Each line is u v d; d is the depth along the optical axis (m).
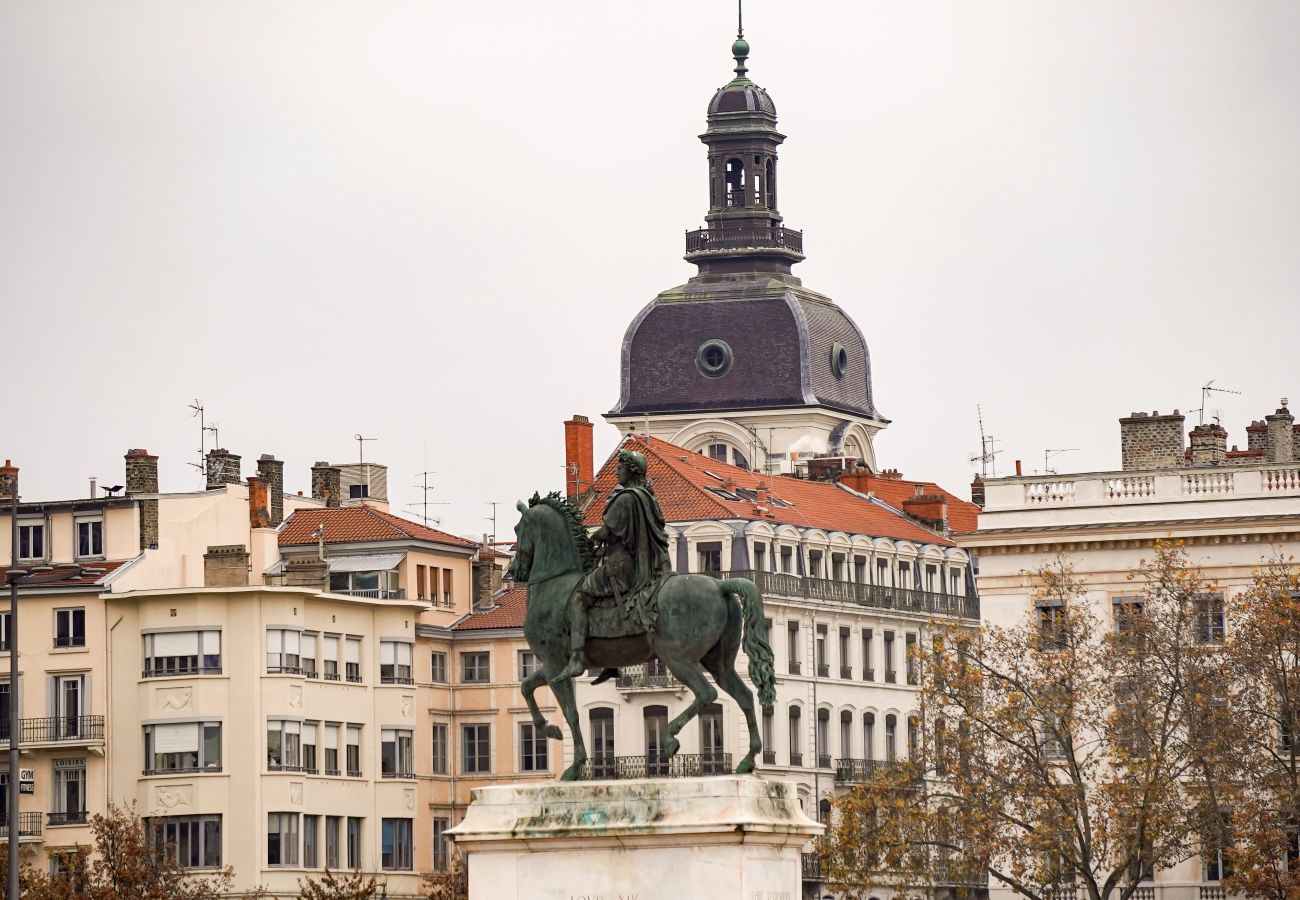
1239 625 116.00
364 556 163.50
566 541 58.16
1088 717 117.81
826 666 157.75
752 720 57.19
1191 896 124.06
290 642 152.00
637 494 57.41
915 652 118.06
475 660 162.38
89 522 158.25
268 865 150.00
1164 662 112.44
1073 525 127.56
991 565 129.25
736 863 54.97
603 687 154.25
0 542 159.75
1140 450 134.88
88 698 153.00
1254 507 125.81
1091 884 109.50
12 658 121.19
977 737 114.44
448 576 165.50
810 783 154.75
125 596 152.38
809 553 158.88
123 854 134.62
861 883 114.69
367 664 157.50
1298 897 105.50
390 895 156.75
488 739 161.50
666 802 55.59
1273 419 143.00
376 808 156.88
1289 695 111.50
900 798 114.31
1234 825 109.81
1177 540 122.44
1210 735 110.69
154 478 161.12
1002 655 116.50
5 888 131.38
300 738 152.25
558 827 55.78
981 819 111.31
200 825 150.12
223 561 158.12
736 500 159.12
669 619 56.84
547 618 57.78
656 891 55.31
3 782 153.00
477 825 56.31
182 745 151.00
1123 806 110.38
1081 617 117.25
